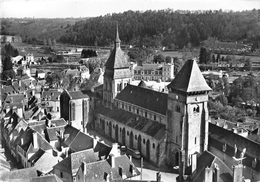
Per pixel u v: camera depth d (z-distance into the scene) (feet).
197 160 292.40
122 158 357.41
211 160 276.41
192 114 414.41
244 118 636.89
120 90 596.70
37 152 407.64
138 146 491.31
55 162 401.08
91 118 615.98
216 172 261.65
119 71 591.37
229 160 397.19
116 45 597.52
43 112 595.06
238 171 259.19
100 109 606.55
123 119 537.24
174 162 436.35
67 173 354.95
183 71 425.69
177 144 426.10
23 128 486.79
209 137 444.96
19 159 444.55
